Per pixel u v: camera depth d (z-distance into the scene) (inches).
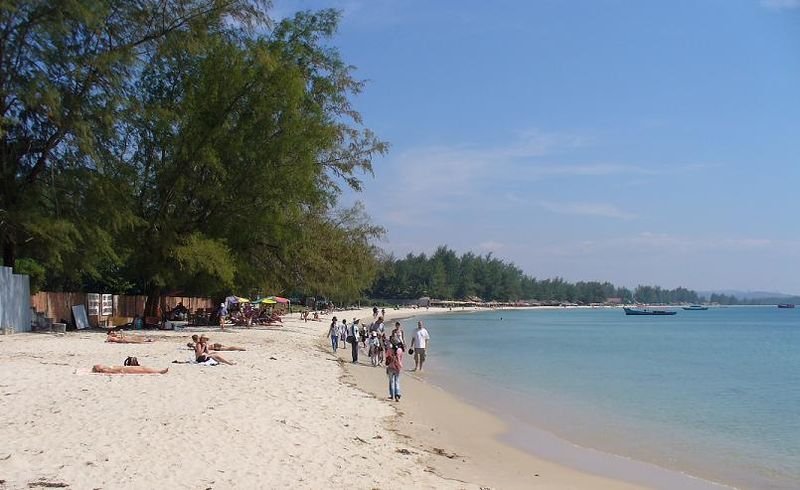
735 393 1019.3
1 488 319.3
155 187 1413.6
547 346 2096.5
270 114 1450.5
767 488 477.4
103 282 2272.4
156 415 503.5
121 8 1178.6
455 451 533.3
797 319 6215.6
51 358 801.6
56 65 1105.4
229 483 356.8
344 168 1621.6
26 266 1518.2
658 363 1544.0
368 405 687.7
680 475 508.7
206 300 2260.1
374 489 375.9
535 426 698.8
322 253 1713.8
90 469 358.9
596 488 456.8
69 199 1214.3
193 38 1277.1
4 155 1161.4
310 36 1569.9
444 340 2357.3
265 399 619.5
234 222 1492.4
